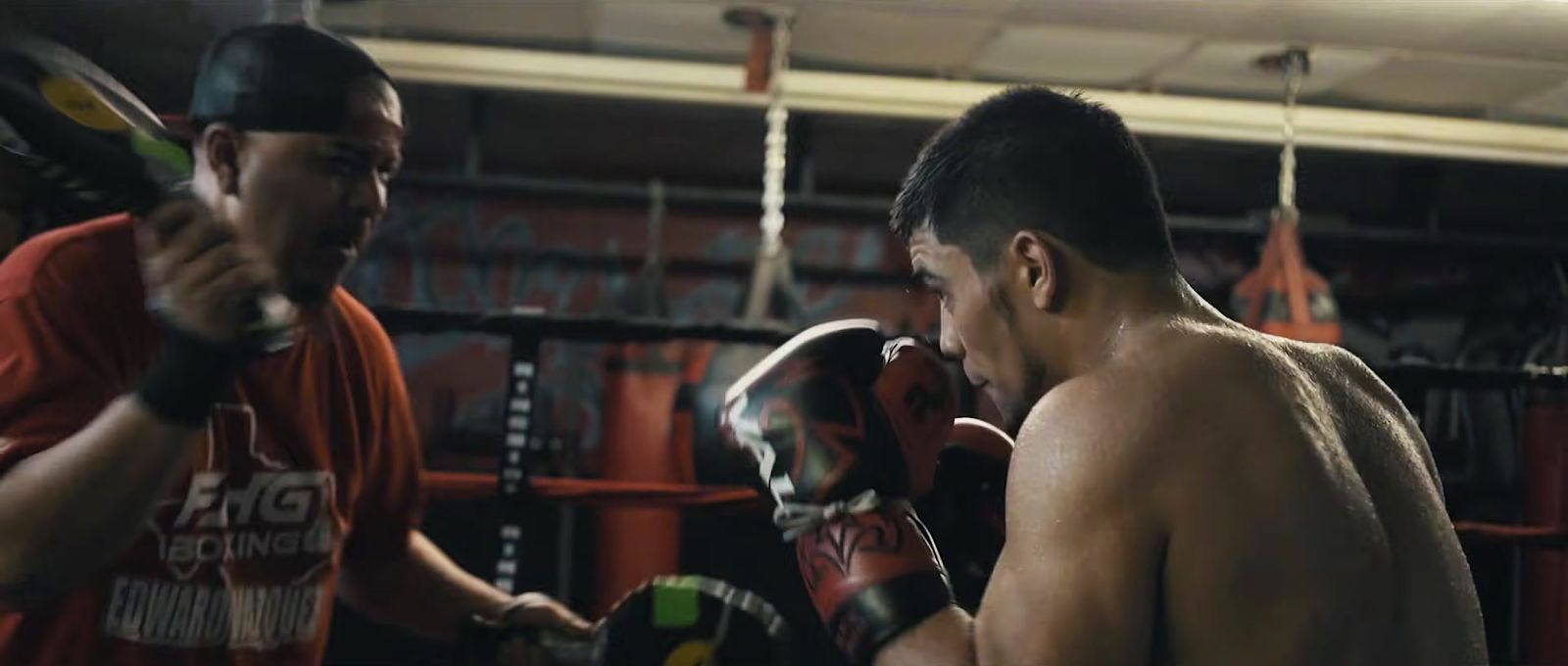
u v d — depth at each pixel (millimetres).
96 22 2150
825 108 2725
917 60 2713
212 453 1120
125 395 884
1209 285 3752
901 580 936
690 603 1259
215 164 1057
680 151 3504
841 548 967
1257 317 2752
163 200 815
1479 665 947
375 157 1094
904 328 3711
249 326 841
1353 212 3717
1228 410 866
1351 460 927
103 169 792
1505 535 2104
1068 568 825
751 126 3404
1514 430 3727
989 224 952
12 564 888
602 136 3447
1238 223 3580
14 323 1007
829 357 1033
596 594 2953
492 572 3311
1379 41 2270
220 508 1129
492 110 3352
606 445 2998
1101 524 829
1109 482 836
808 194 3531
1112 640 808
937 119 3270
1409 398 3547
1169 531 834
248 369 1156
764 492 1052
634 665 1232
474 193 3584
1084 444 856
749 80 2527
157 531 1081
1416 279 3834
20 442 956
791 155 3498
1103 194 934
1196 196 3645
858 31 2512
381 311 1816
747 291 2639
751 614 1261
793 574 3320
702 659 1228
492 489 1938
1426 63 2479
